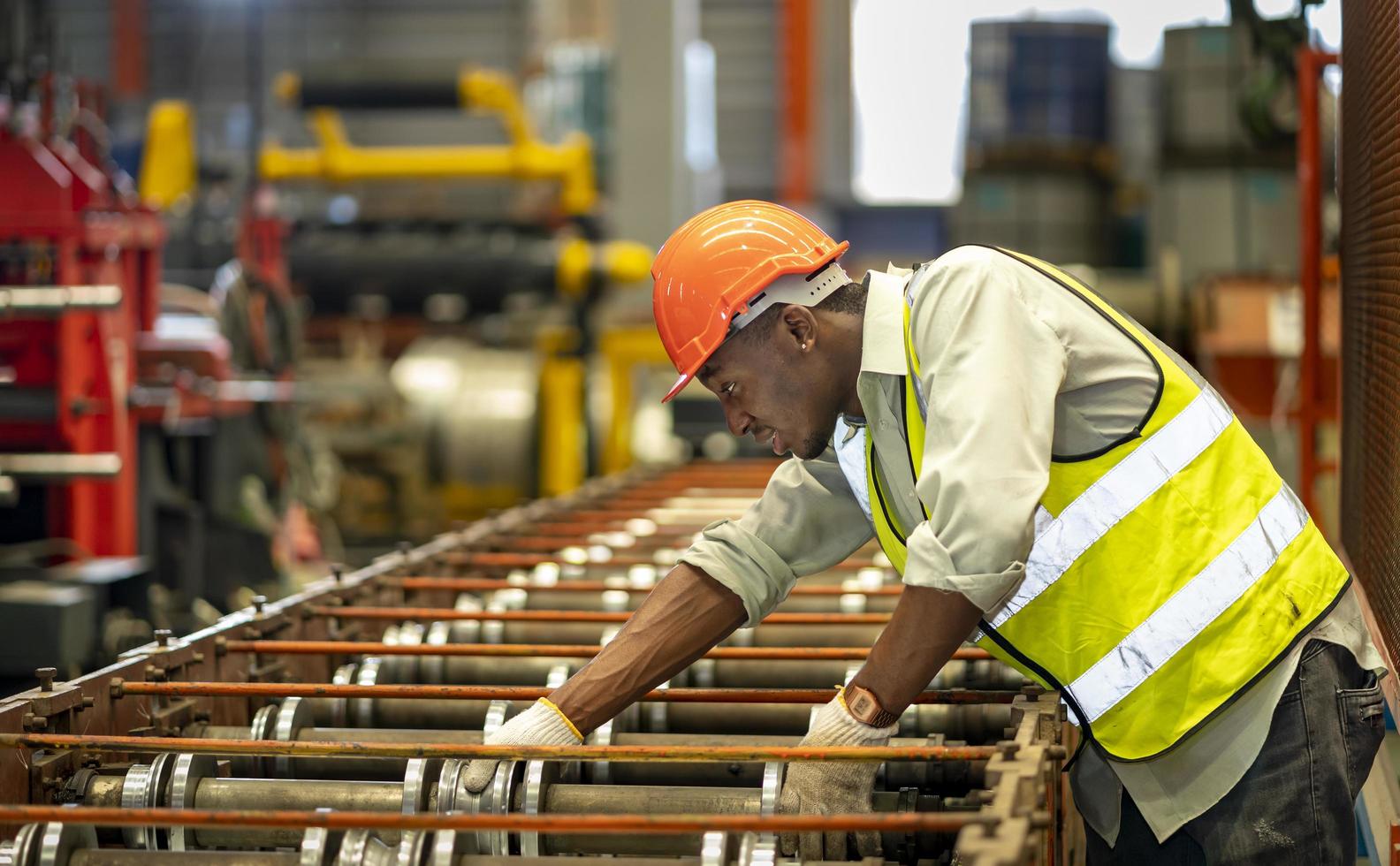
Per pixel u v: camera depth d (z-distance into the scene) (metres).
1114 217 8.87
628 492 4.82
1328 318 4.58
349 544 8.95
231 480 6.05
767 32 17.77
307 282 9.33
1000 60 8.48
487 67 17.77
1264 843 1.74
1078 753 1.95
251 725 2.22
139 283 5.48
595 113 12.68
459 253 9.26
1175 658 1.74
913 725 2.19
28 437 4.78
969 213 8.52
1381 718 1.84
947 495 1.57
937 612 1.58
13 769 1.76
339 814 1.48
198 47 18.30
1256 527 1.75
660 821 1.45
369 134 17.80
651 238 13.13
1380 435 2.51
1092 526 1.74
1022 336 1.65
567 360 9.05
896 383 1.76
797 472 2.04
